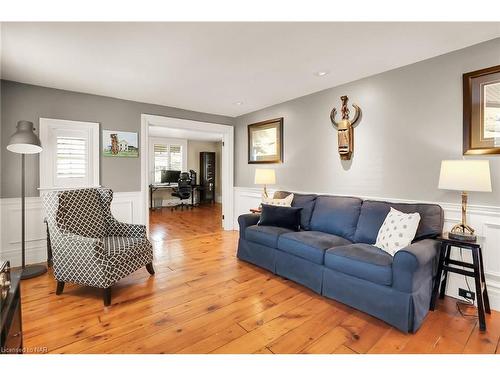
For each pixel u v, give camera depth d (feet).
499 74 7.18
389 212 8.25
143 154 13.69
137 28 6.66
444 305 7.55
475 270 6.56
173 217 22.18
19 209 10.64
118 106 12.94
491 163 7.39
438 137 8.40
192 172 28.86
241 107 14.79
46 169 11.14
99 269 7.47
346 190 11.00
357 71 9.61
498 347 5.68
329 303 7.68
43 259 11.10
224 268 10.43
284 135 13.76
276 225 10.62
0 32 6.79
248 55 8.24
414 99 8.91
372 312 6.82
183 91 11.89
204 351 5.56
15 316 4.50
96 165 12.34
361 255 7.17
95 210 9.41
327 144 11.68
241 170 16.87
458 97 7.96
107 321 6.68
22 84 10.61
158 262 11.09
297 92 12.10
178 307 7.41
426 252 6.49
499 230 7.25
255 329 6.38
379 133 9.87
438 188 7.89
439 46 7.70
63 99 11.51
